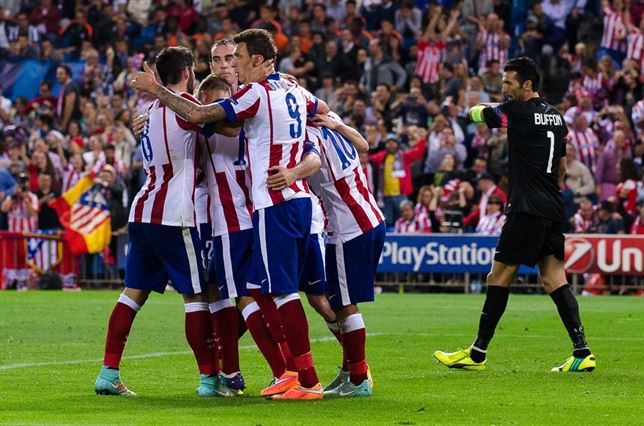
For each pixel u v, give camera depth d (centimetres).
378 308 4916
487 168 6425
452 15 7375
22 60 8225
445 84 7081
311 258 2331
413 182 6519
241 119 2233
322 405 2192
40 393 2377
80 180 6456
